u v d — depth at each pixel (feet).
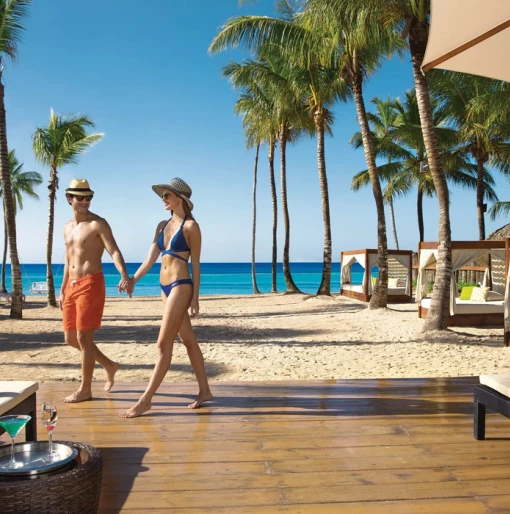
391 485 9.46
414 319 46.19
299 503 8.79
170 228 14.82
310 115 71.82
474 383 17.72
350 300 71.15
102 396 15.94
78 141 64.13
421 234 98.02
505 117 60.13
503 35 11.24
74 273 15.33
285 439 12.01
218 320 49.70
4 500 6.53
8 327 45.44
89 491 7.12
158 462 10.64
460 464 10.43
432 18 10.44
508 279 32.53
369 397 15.80
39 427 12.92
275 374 25.23
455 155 87.35
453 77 61.72
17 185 104.01
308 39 52.03
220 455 11.03
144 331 42.19
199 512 8.51
